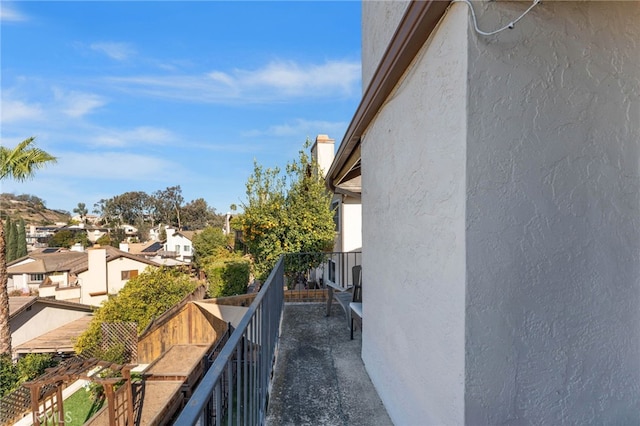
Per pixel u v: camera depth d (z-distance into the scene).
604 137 1.40
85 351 10.11
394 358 2.35
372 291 3.02
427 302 1.76
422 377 1.82
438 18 1.55
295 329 4.52
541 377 1.37
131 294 11.84
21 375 9.60
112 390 6.42
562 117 1.37
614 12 1.41
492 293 1.34
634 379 1.42
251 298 10.07
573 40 1.38
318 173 9.79
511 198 1.35
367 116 2.95
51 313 16.16
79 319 17.28
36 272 24.88
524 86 1.35
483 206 1.34
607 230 1.40
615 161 1.41
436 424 1.63
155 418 6.82
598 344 1.40
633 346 1.42
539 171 1.36
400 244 2.23
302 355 3.59
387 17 2.48
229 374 1.34
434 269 1.66
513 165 1.35
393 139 2.38
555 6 1.38
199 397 0.93
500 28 1.34
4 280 10.16
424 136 1.79
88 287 21.81
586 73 1.39
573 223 1.38
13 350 13.15
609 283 1.40
